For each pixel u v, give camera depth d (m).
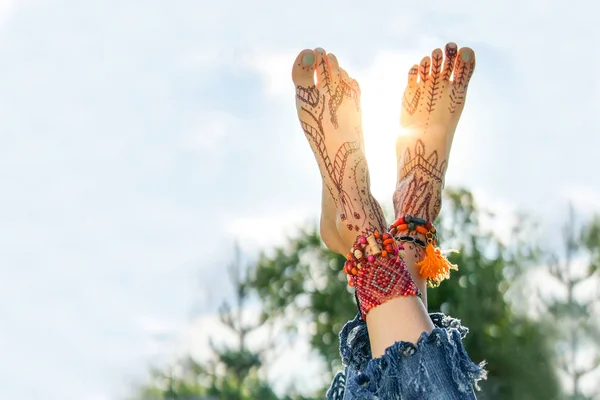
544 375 19.30
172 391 17.89
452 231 20.64
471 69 2.98
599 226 19.53
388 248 2.23
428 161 2.80
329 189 2.42
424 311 2.16
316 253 24.83
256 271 23.97
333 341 23.84
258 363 23.20
